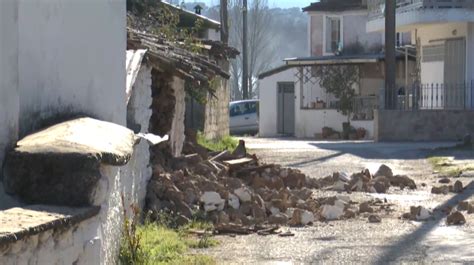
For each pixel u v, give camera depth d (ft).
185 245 33.88
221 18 108.37
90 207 19.83
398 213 44.21
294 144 96.07
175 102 54.95
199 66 55.16
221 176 48.55
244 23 171.32
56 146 20.03
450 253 33.42
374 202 47.67
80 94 26.66
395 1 102.32
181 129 59.36
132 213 33.76
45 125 23.21
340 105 131.44
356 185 53.16
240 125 147.33
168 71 48.78
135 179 36.01
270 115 141.69
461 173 62.13
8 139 20.03
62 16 24.76
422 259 32.27
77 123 23.73
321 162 72.18
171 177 42.34
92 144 20.93
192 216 39.45
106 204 22.33
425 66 110.73
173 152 54.49
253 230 38.37
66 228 18.29
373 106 126.72
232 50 92.32
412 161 72.43
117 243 27.55
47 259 17.49
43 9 23.09
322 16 150.41
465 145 83.51
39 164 19.58
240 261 31.68
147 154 40.06
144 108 44.57
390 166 68.44
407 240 36.35
